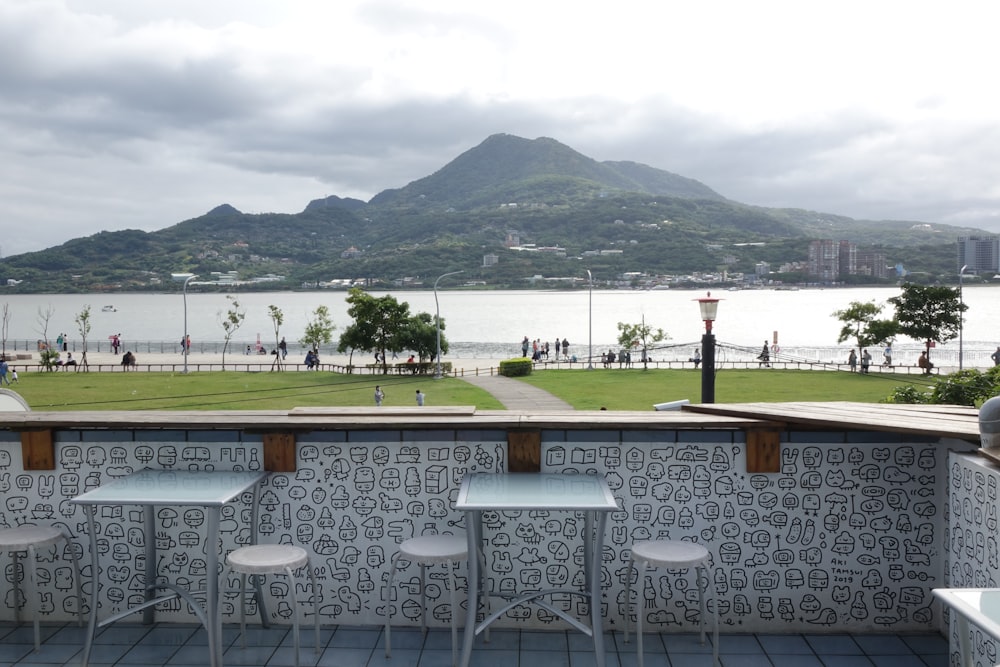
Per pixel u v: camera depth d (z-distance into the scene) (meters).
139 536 5.51
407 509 5.39
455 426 5.23
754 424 5.19
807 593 5.34
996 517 4.24
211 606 4.71
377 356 61.44
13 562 5.54
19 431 5.46
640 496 5.32
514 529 5.38
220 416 5.66
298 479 5.41
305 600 5.49
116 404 40.19
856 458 5.26
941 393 14.02
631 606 5.39
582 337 128.12
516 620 5.44
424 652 5.10
